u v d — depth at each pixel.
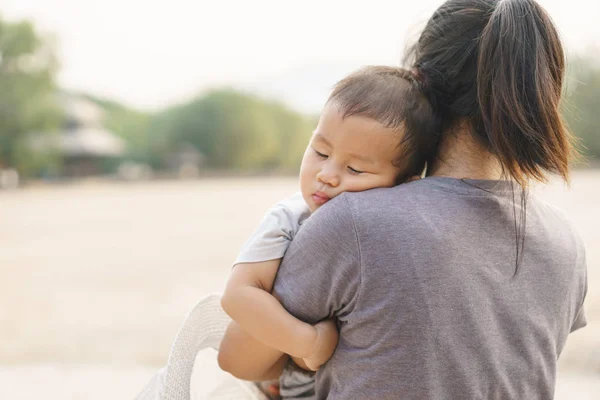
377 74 1.21
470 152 1.13
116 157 47.53
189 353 1.20
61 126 42.50
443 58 1.16
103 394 3.61
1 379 3.90
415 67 1.23
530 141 1.02
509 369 1.04
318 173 1.19
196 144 50.31
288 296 1.09
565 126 1.08
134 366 4.31
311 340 1.06
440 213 1.03
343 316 1.06
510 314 1.04
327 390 1.11
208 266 8.86
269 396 1.33
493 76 1.04
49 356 4.63
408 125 1.16
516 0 1.08
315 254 1.05
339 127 1.17
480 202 1.06
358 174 1.18
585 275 1.20
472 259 1.02
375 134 1.15
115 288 7.44
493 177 1.13
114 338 5.21
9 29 33.78
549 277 1.10
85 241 11.84
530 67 1.03
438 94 1.18
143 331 5.46
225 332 1.20
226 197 23.72
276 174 45.66
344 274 1.02
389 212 1.02
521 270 1.07
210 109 50.44
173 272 8.43
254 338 1.15
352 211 1.03
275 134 52.59
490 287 1.03
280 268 1.12
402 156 1.18
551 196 17.58
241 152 50.56
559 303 1.12
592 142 33.81
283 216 1.19
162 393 1.11
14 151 34.72
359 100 1.17
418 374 0.98
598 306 5.90
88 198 24.02
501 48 1.04
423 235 1.00
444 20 1.17
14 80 34.50
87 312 6.23
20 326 5.68
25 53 34.22
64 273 8.49
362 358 1.03
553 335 1.11
